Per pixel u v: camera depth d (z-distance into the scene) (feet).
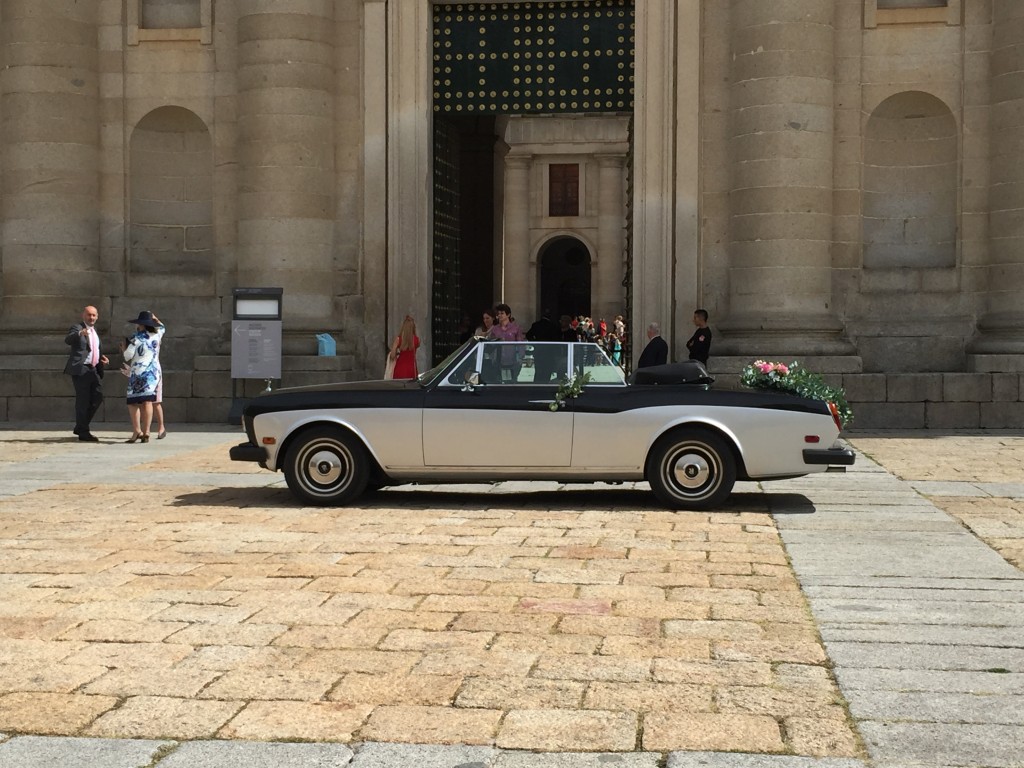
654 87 69.51
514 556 27.99
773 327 65.36
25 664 18.93
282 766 14.58
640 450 36.04
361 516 34.42
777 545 29.73
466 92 72.49
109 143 73.00
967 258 68.08
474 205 97.14
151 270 73.46
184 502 37.29
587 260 186.80
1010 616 22.04
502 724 16.08
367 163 70.90
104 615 21.98
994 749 15.12
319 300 69.87
